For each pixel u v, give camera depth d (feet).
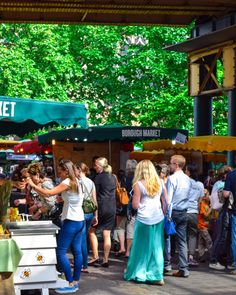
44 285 31.48
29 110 31.04
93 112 126.11
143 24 86.07
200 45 83.30
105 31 125.39
